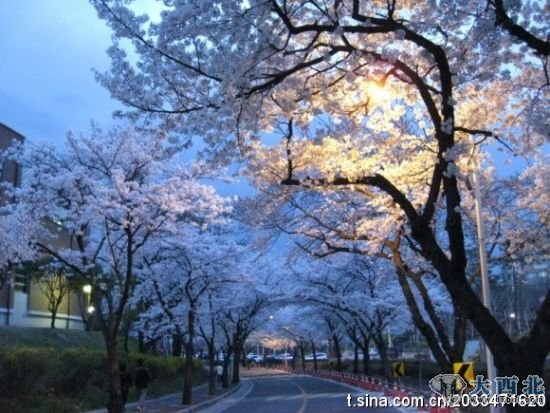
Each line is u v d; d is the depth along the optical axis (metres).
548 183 16.22
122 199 18.20
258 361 120.06
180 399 30.12
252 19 8.18
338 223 18.38
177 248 26.14
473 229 19.30
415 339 70.75
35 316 42.62
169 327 34.31
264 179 14.45
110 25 9.41
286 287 39.03
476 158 13.45
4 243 18.38
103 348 39.31
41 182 18.28
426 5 8.88
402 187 14.23
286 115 10.44
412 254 18.22
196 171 21.53
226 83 8.45
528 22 9.40
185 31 8.43
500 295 47.00
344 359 85.12
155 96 9.74
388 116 13.20
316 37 8.54
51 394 21.97
